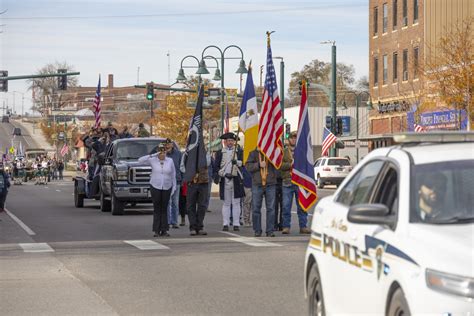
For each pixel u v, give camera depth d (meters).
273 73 26.41
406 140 9.45
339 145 81.56
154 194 25.94
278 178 26.34
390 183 9.26
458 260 7.56
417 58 69.50
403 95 71.69
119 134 42.06
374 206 8.71
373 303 8.69
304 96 25.58
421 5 68.31
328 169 72.81
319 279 10.88
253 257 20.31
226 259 20.05
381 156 9.80
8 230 28.77
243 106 26.81
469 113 55.22
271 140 25.31
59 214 37.44
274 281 16.53
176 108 102.12
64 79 60.16
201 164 26.12
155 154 26.22
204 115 103.38
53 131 179.88
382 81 76.75
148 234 26.97
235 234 26.42
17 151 170.62
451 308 7.35
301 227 26.33
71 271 18.38
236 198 27.61
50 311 13.72
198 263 19.41
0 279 17.25
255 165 25.19
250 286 15.96
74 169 146.00
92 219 34.03
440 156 9.16
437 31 66.94
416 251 7.91
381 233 8.70
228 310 13.58
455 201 8.69
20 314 13.48
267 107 26.02
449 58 57.22
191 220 26.20
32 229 29.14
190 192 26.23
